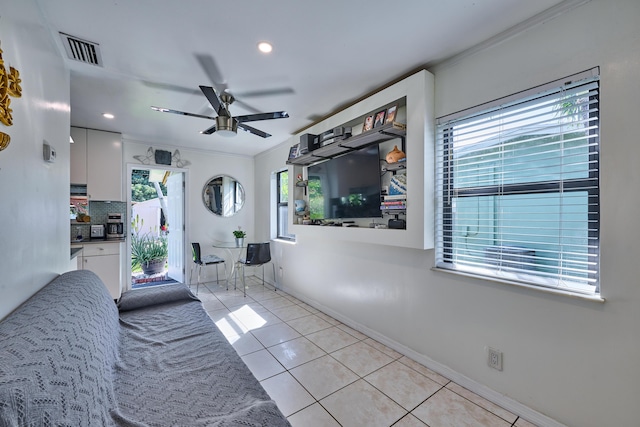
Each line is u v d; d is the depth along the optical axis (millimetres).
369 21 1605
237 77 2229
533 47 1613
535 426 1599
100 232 3861
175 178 4973
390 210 2367
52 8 1471
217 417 1043
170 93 2492
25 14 1294
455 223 2074
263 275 4895
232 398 1161
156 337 1704
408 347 2354
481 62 1850
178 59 1972
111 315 1596
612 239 1356
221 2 1448
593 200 1450
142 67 2068
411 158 2133
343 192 2947
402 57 1981
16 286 1175
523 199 1725
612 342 1360
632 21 1297
